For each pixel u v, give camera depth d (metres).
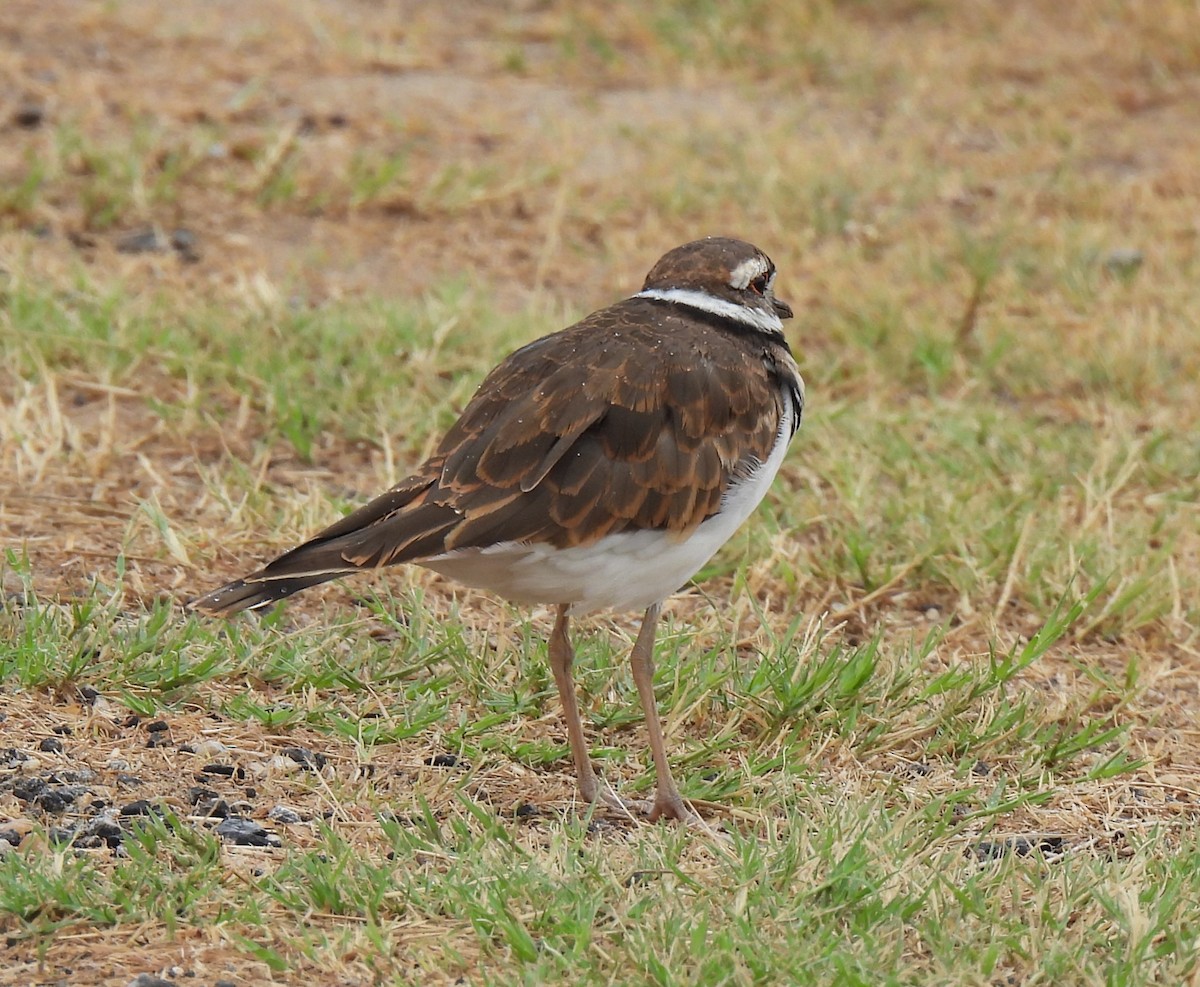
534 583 9.04
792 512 12.91
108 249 16.56
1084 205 18.97
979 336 16.19
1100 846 9.27
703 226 18.20
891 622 11.75
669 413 9.12
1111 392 15.36
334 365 14.50
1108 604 11.72
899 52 23.02
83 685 9.94
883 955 7.74
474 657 10.45
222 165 18.39
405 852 8.55
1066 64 22.67
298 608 11.23
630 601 9.27
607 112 20.97
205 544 11.77
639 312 9.63
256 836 8.69
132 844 8.30
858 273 17.31
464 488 8.83
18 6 22.11
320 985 7.55
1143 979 7.66
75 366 14.28
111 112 19.41
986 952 7.80
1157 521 12.96
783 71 22.36
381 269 17.03
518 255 17.64
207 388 14.15
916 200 19.05
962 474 13.58
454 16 23.73
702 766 9.88
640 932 7.79
